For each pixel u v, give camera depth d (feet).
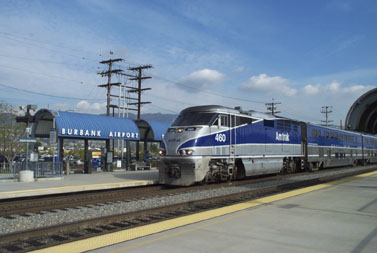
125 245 19.62
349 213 28.35
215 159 54.29
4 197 41.70
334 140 101.96
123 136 85.46
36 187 49.24
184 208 34.94
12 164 64.23
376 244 19.65
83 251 18.66
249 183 61.00
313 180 60.23
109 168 86.17
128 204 37.86
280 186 51.49
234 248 18.85
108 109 129.80
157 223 24.91
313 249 18.69
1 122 116.67
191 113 55.93
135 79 138.51
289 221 25.38
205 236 21.29
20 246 21.89
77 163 141.28
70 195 46.88
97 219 27.61
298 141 80.12
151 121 101.60
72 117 75.92
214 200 39.14
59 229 25.32
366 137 135.33
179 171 51.44
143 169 96.22
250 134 62.13
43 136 81.82
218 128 54.60
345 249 18.72
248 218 26.40
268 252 18.16
